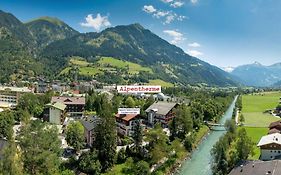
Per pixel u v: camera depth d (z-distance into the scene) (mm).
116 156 144625
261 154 143875
